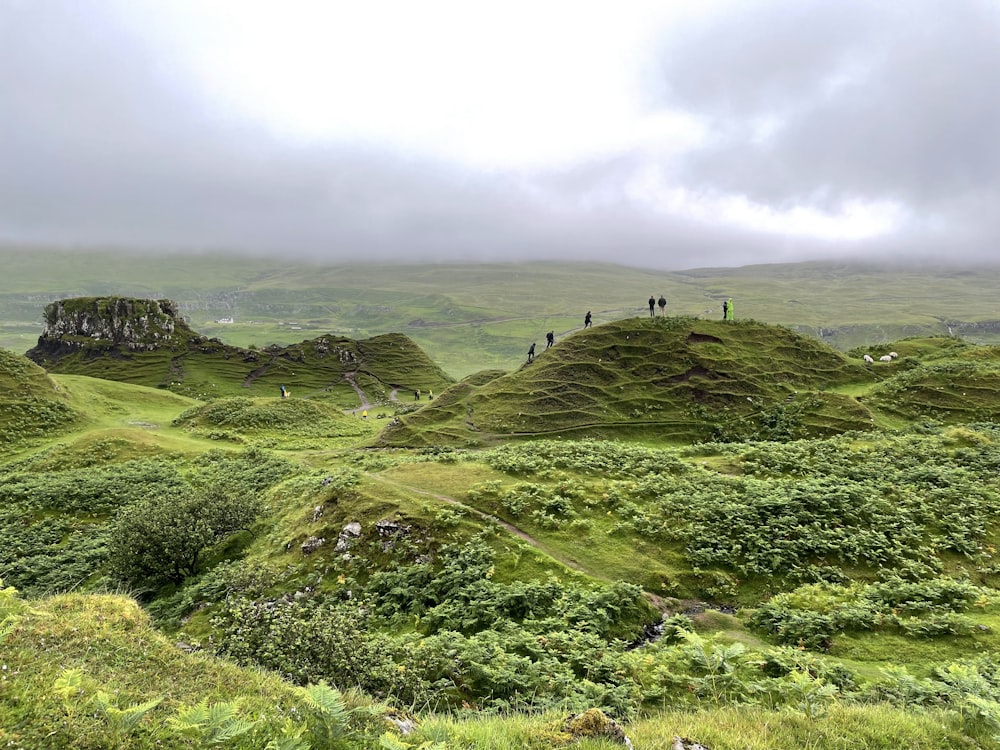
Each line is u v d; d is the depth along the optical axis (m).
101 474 59.38
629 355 93.38
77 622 12.76
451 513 35.91
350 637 17.42
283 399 110.44
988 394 72.00
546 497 39.19
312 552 34.88
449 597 27.53
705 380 85.06
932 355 95.50
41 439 79.31
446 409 89.69
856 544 31.22
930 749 9.99
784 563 30.30
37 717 8.06
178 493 53.12
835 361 93.38
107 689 9.33
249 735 8.35
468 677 18.00
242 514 40.97
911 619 21.77
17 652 10.34
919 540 32.41
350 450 77.81
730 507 35.56
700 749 9.43
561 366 93.19
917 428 66.00
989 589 26.28
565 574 29.23
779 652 17.55
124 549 34.81
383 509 37.09
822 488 37.88
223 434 88.19
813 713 11.26
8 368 92.81
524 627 23.25
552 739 9.67
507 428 80.75
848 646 20.30
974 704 11.46
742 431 74.12
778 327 100.75
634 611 24.44
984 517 35.00
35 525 47.00
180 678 10.87
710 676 15.35
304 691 9.96
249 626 19.88
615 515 36.94
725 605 27.58
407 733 9.45
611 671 17.70
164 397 117.25
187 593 32.41
